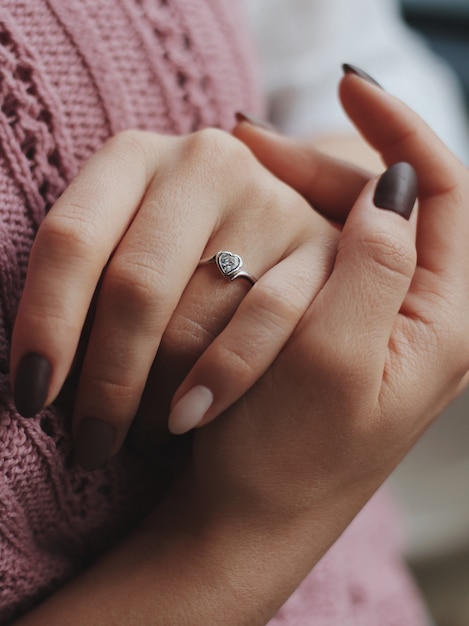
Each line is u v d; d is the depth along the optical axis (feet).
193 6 1.14
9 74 0.92
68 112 0.98
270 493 0.91
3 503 0.89
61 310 0.80
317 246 0.94
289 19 1.70
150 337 0.85
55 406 0.93
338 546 1.34
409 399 0.94
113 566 0.95
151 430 0.98
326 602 1.26
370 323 0.89
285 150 1.06
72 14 0.99
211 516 0.93
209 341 0.90
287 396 0.88
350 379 0.88
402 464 2.19
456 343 0.98
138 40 1.06
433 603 2.15
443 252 1.01
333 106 1.67
